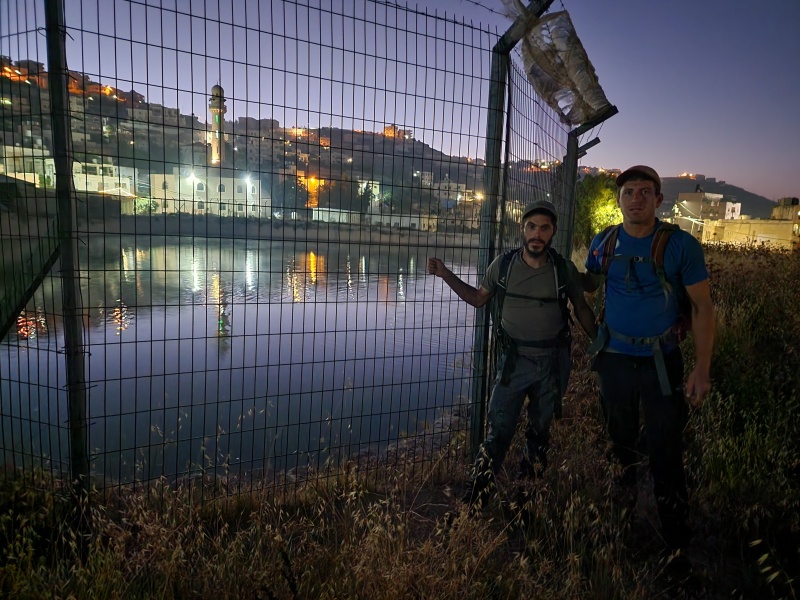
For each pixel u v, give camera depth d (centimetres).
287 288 1394
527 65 372
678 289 258
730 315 608
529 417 311
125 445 428
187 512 262
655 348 261
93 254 2011
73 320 244
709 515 294
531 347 297
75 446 250
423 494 336
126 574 214
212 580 214
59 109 230
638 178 261
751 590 247
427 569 212
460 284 320
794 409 385
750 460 323
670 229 257
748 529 277
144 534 223
